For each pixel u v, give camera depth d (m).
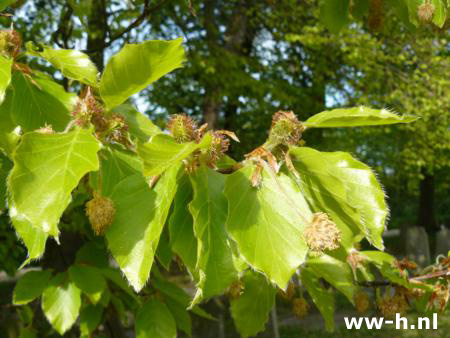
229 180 1.27
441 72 11.59
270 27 11.96
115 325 4.01
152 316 2.56
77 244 4.05
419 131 11.57
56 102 1.59
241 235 1.19
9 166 1.67
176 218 1.32
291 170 1.27
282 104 11.49
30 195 1.09
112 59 1.22
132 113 1.76
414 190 20.27
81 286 2.40
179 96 11.81
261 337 7.18
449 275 2.35
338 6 3.14
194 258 1.27
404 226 15.43
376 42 10.98
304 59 12.39
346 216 1.36
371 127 11.33
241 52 12.45
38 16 7.14
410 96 11.54
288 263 1.17
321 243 1.16
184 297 2.76
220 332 7.54
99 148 1.17
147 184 1.27
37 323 3.63
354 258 2.34
